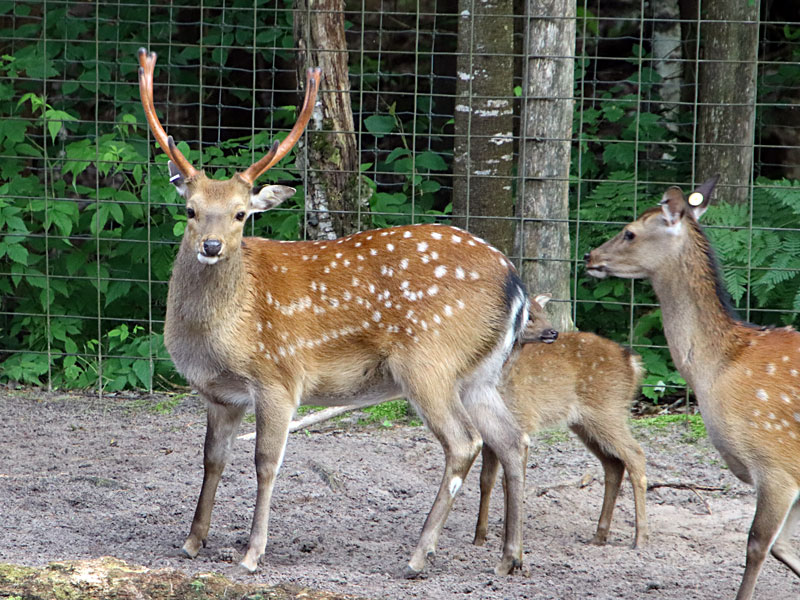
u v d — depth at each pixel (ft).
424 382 26.18
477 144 42.65
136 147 48.67
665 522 30.83
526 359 30.53
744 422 23.73
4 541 26.50
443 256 26.84
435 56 57.67
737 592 24.38
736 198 45.93
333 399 27.43
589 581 25.35
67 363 45.11
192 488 32.19
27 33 49.78
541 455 36.73
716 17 45.62
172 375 46.06
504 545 26.03
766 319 44.24
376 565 26.13
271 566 25.50
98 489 31.91
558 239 40.14
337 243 27.63
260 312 25.91
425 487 33.27
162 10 52.26
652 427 39.55
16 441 37.47
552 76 39.06
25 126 46.78
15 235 43.86
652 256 25.54
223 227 24.77
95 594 22.17
